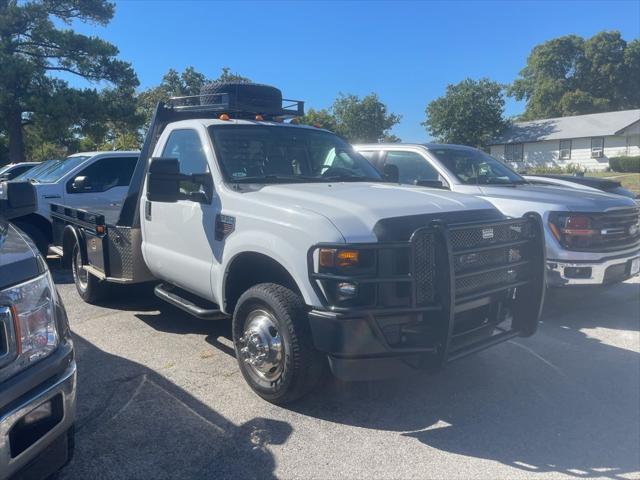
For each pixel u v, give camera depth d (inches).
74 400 113.7
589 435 155.6
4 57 1152.8
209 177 191.6
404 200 164.2
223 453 144.3
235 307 178.5
